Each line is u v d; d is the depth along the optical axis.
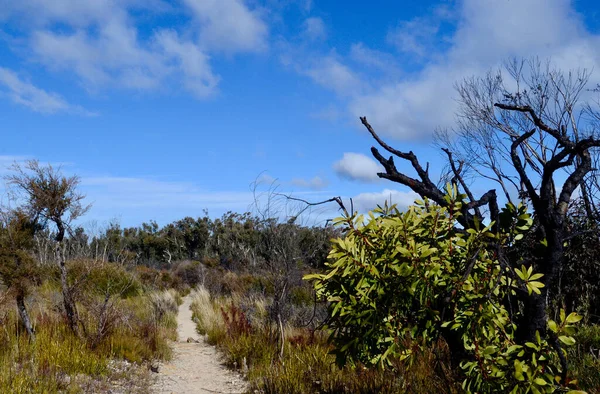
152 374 7.71
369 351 3.72
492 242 3.35
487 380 3.27
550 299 7.23
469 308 3.34
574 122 11.98
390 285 3.41
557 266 3.52
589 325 7.20
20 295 7.51
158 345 9.40
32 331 7.67
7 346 7.04
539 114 12.17
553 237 3.50
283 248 8.99
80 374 6.80
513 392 3.11
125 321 9.70
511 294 3.71
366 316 3.42
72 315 8.30
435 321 3.44
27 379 5.86
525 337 3.51
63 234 8.26
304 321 10.31
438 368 5.04
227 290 19.44
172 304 17.83
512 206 3.63
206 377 7.92
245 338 9.30
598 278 6.97
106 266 15.82
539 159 11.78
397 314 3.47
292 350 8.41
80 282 8.55
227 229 35.94
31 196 7.87
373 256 3.51
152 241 45.97
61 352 7.07
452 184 3.79
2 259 7.40
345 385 5.98
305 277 3.58
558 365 5.14
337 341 3.75
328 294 3.81
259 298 12.91
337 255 3.43
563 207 3.53
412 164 3.85
